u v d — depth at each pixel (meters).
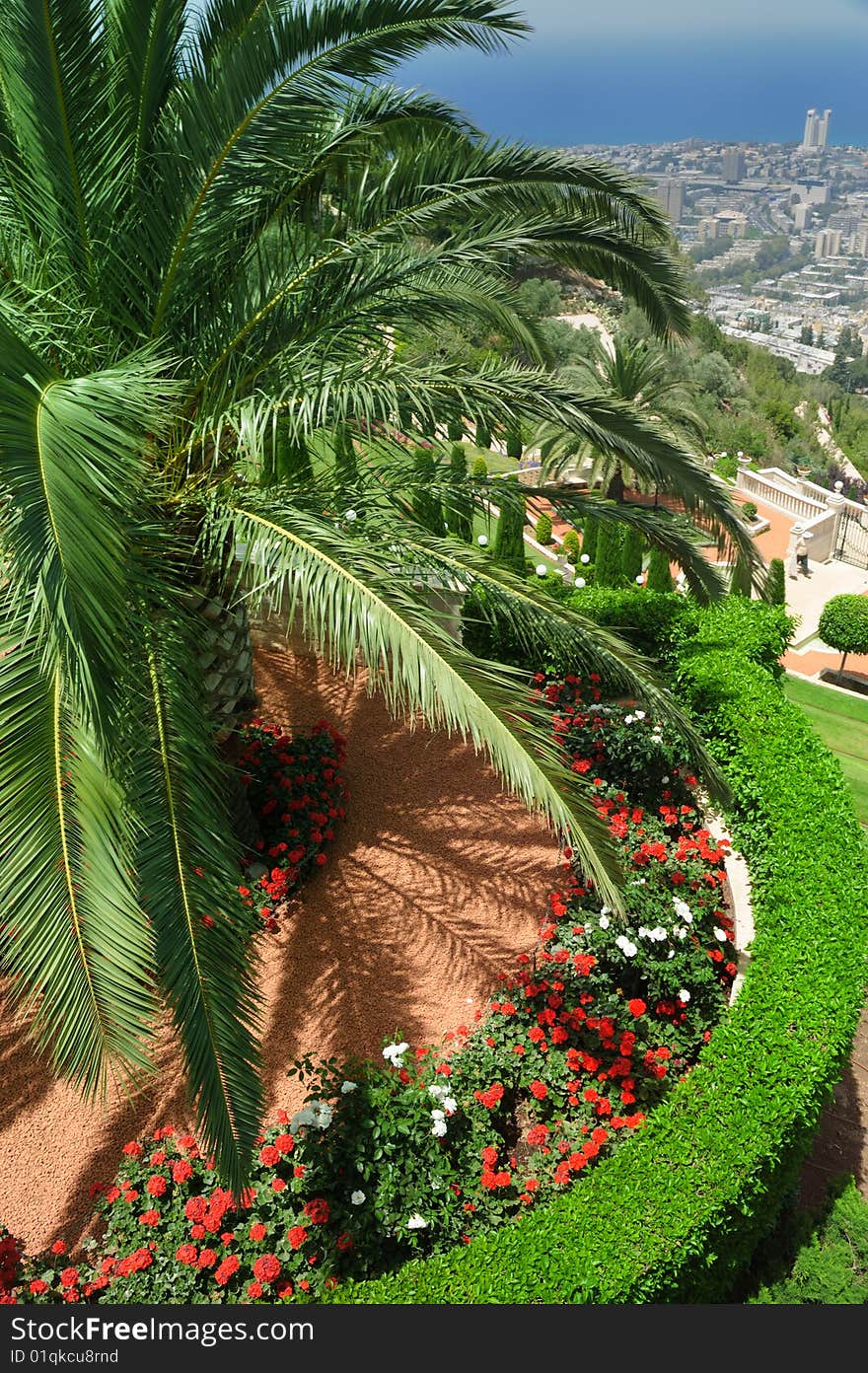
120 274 5.50
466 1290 4.26
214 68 5.26
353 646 4.44
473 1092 5.53
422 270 5.96
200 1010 4.02
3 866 3.79
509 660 10.12
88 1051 3.73
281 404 5.39
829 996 5.67
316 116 5.56
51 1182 5.27
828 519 27.47
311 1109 5.15
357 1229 4.80
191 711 4.88
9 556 3.77
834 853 6.81
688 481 7.16
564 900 6.99
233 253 6.07
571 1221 4.59
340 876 7.39
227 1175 3.88
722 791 6.90
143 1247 4.78
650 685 6.57
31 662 4.15
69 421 3.50
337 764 8.26
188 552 5.57
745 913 7.19
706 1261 4.72
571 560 18.69
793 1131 5.12
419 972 6.59
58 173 5.23
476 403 6.04
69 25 4.93
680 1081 5.59
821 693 15.84
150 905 4.14
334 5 5.40
